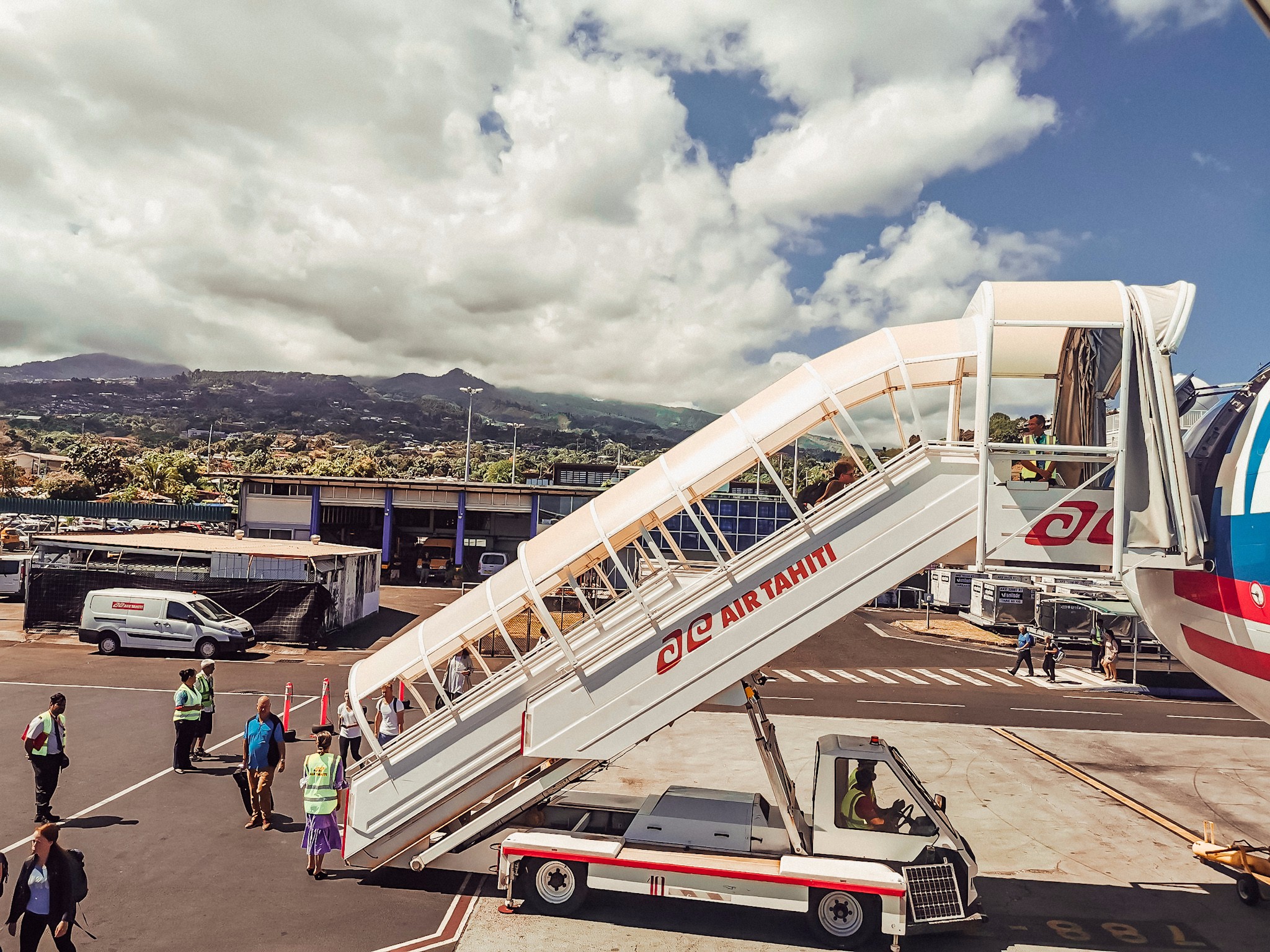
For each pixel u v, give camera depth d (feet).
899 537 33.06
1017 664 100.01
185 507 261.44
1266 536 29.19
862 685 92.53
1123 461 31.45
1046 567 32.01
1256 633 30.09
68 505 247.29
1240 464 31.55
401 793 35.42
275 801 46.11
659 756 58.54
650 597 37.24
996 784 54.29
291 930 31.12
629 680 33.91
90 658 86.79
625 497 35.40
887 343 34.19
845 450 34.14
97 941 29.58
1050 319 31.99
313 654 97.25
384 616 131.95
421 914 33.09
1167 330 31.40
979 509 31.89
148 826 41.24
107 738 57.21
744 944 31.35
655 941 31.35
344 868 37.58
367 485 210.59
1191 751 65.10
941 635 136.87
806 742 64.18
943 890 31.48
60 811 42.80
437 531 231.09
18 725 59.88
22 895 24.07
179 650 89.71
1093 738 69.00
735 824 33.76
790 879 30.73
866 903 31.12
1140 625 113.50
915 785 33.60
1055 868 40.06
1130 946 32.24
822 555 33.37
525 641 96.94
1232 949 32.17
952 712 78.74
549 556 35.06
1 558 130.62
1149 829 46.14
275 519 210.18
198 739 53.21
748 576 33.63
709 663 33.55
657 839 33.91
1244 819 48.16
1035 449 31.96
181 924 31.22
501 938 31.12
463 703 35.78
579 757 34.04
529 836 34.06
